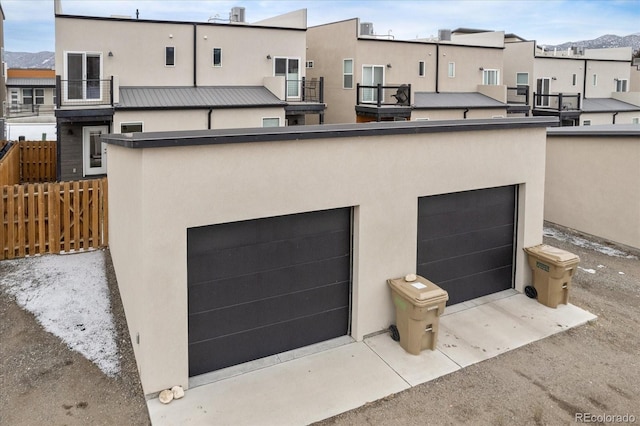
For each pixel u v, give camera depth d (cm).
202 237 655
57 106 1686
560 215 1463
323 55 2556
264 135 651
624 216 1279
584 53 3462
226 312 685
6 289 885
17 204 1027
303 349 746
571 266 884
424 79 2583
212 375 675
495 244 948
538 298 923
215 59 2045
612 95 3444
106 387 641
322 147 707
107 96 1819
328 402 623
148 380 613
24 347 718
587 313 884
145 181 582
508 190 952
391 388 655
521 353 748
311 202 708
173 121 1784
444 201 868
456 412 612
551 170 1484
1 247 1020
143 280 596
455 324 833
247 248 691
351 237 771
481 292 941
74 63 1797
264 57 2141
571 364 723
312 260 746
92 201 1091
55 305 836
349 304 786
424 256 856
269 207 675
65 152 1728
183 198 611
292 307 738
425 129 791
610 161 1308
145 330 605
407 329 739
